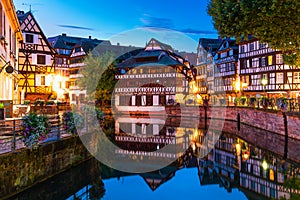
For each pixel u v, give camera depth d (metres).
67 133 15.07
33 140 11.20
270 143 23.98
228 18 14.75
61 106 30.25
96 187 13.80
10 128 13.37
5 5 19.59
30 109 24.06
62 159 13.58
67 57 66.25
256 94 47.16
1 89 18.39
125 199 12.36
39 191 11.70
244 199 12.20
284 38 14.97
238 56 55.41
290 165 17.42
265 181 14.58
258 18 14.16
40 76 44.19
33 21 44.31
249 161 18.89
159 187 13.84
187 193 13.15
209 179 15.15
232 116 42.66
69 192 13.34
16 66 28.72
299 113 22.98
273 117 28.12
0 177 9.70
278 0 12.93
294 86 45.31
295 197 12.18
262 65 50.00
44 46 44.91
